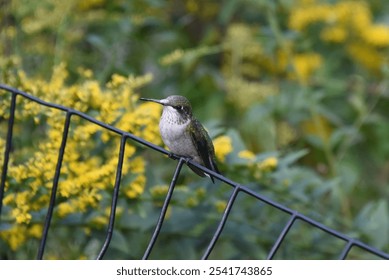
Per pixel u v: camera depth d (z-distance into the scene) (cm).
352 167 1126
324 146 1059
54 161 721
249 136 1097
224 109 1153
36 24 990
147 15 1097
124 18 1057
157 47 1166
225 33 1289
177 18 1270
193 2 1254
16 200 716
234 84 1124
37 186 720
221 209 826
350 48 1255
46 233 637
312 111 1077
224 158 796
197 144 751
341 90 1208
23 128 866
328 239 889
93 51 1135
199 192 803
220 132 795
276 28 1098
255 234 847
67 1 1001
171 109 745
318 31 1269
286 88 1150
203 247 867
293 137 1134
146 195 788
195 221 826
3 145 735
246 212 850
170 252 894
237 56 1143
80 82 962
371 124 1162
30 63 1070
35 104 730
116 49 1030
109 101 737
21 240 770
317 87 1212
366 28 1225
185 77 1162
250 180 807
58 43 1003
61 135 729
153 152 1034
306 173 930
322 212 934
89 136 728
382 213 917
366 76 1275
